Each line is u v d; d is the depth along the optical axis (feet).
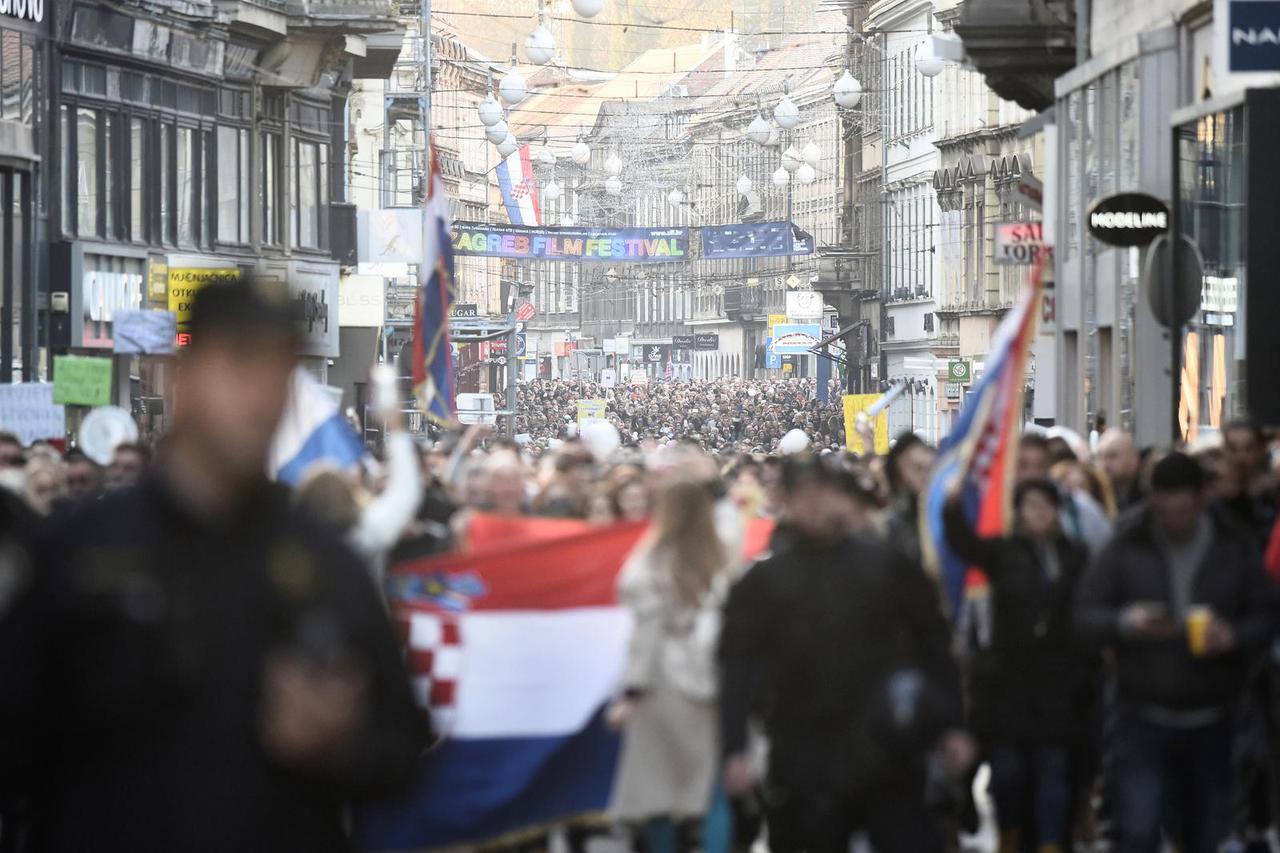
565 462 104.22
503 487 79.05
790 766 53.62
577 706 72.69
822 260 555.28
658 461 95.45
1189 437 133.69
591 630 72.84
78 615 25.81
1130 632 59.00
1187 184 131.23
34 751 26.16
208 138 271.90
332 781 25.89
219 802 26.13
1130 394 154.20
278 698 25.08
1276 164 100.63
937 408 462.19
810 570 54.03
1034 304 67.41
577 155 433.89
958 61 187.01
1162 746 60.08
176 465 26.30
